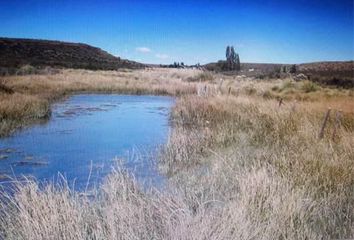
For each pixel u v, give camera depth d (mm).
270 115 13891
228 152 10180
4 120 14789
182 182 7852
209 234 4461
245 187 6285
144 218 5133
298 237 4934
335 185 6996
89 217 5293
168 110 22203
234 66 74500
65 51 126438
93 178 8461
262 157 9117
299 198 5945
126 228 4699
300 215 5438
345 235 5176
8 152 10820
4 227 5070
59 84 36156
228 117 15766
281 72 50906
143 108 23484
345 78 45500
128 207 5309
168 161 9625
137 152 11094
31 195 5555
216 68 74938
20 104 17531
